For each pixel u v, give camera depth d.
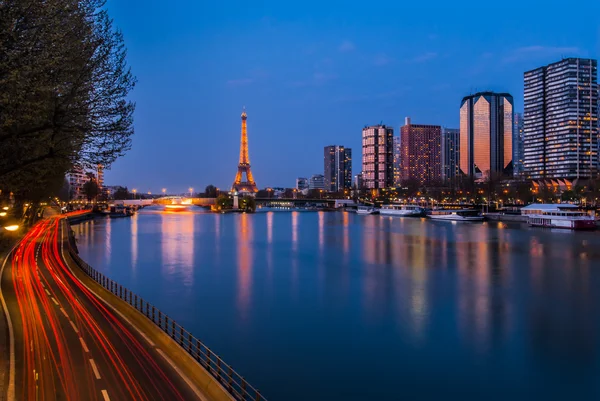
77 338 46.88
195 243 166.88
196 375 37.50
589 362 55.12
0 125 30.84
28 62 29.91
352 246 157.38
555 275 103.69
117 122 37.97
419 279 100.12
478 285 94.00
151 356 42.12
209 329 65.62
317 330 65.75
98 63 36.72
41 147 39.72
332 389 47.81
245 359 54.97
